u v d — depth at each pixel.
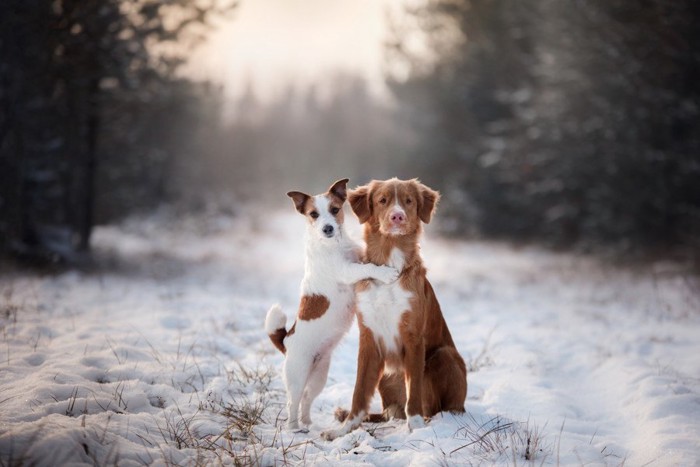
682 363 5.80
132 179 18.62
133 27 12.45
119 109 13.55
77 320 6.93
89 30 11.41
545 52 17.47
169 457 3.38
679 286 10.40
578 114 16.41
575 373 5.84
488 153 21.92
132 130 15.13
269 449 3.65
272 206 45.38
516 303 9.59
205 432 3.89
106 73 12.16
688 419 4.21
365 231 4.66
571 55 16.06
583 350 6.45
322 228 4.42
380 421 4.58
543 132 17.55
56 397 4.05
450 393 4.45
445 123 24.41
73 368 4.76
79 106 12.45
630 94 14.51
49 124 12.56
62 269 11.20
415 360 4.25
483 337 7.22
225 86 15.58
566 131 16.58
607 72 15.12
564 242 19.06
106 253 14.04
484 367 5.95
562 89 16.78
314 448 3.85
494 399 4.82
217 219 27.28
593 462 3.60
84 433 3.30
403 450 3.73
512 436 3.87
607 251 15.31
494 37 22.09
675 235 14.78
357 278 4.31
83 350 5.43
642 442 3.96
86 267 11.71
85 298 8.55
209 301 8.75
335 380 5.54
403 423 4.47
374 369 4.34
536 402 4.75
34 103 11.66
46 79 11.41
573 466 3.53
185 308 8.13
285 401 4.73
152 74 13.12
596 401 5.04
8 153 11.72
